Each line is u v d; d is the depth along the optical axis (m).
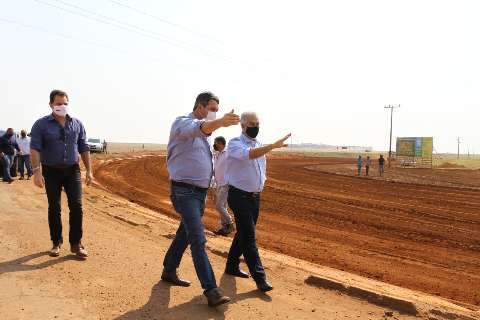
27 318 4.32
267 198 18.09
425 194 22.22
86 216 9.91
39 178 6.10
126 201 14.73
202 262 4.80
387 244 10.45
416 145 59.31
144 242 7.71
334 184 26.28
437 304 5.62
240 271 6.14
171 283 5.55
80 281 5.42
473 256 9.66
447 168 56.59
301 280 6.19
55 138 6.12
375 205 17.19
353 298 5.61
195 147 4.98
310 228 11.94
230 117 4.42
